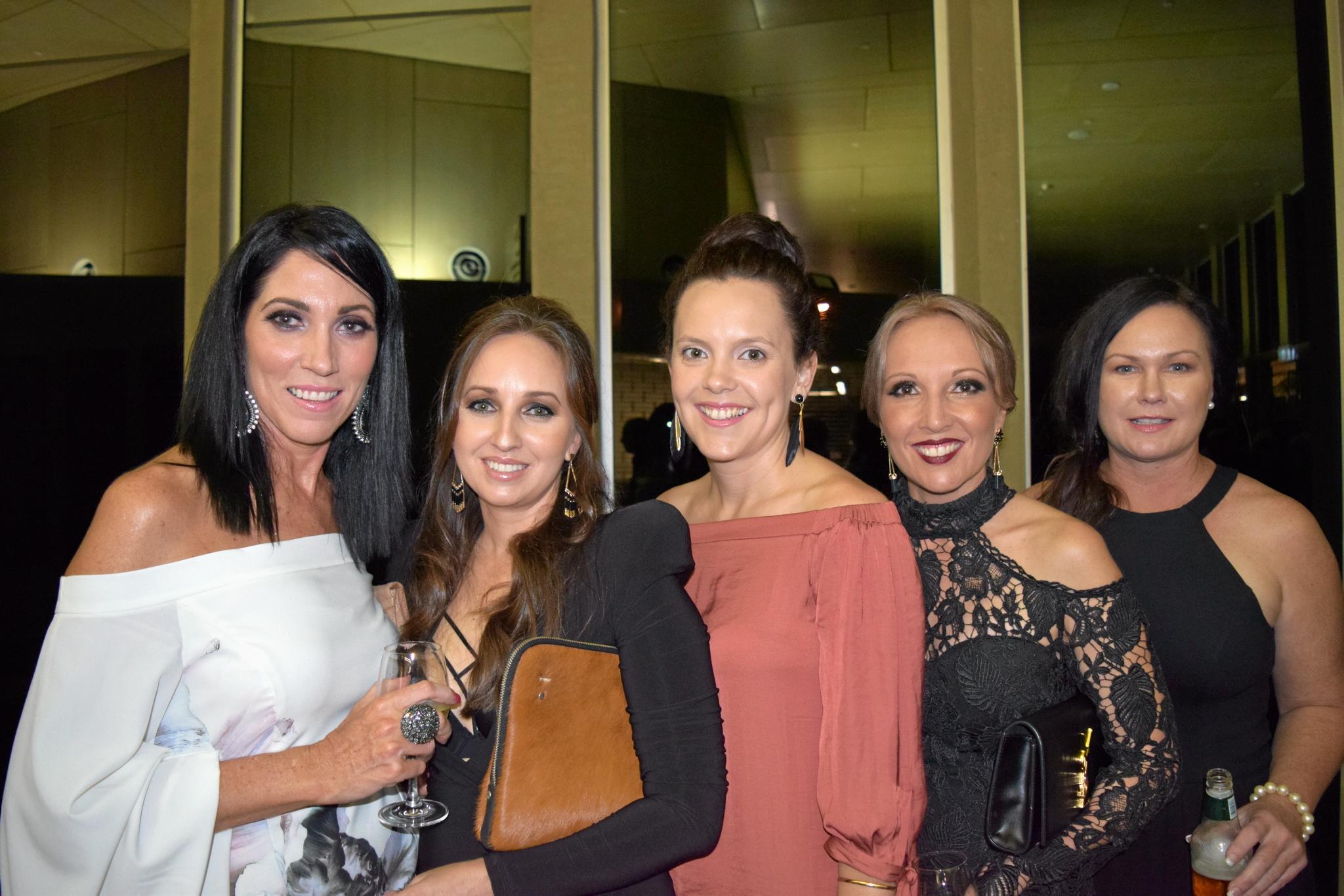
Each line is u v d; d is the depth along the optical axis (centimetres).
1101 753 167
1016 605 169
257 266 150
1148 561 201
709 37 390
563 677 136
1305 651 196
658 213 390
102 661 130
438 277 423
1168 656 197
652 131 391
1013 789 154
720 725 138
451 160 419
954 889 125
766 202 392
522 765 132
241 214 411
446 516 169
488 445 151
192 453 149
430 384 419
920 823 149
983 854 162
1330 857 316
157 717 136
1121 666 162
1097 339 208
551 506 158
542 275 384
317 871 146
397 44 417
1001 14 367
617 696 138
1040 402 363
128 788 127
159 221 436
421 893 124
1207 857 160
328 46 417
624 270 388
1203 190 362
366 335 159
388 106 420
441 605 164
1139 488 210
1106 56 369
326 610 152
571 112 383
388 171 421
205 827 129
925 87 380
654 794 131
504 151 418
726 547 175
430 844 147
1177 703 199
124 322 438
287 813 143
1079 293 368
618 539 147
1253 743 196
